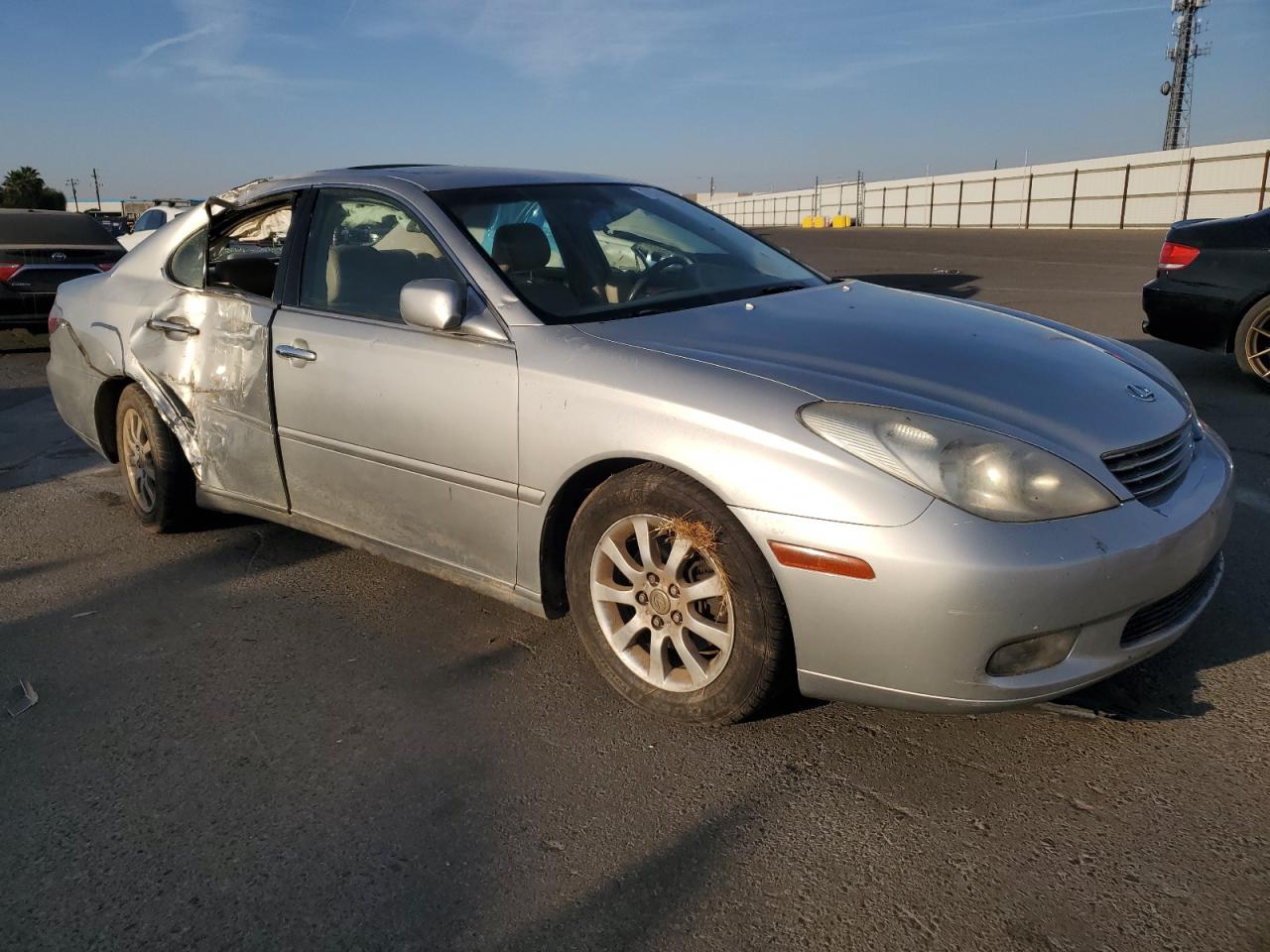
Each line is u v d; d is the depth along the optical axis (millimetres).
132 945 2008
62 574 4023
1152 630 2486
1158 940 1916
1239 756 2502
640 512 2625
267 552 4188
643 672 2768
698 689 2646
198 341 3873
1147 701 2770
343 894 2131
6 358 10438
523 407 2812
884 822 2303
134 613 3621
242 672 3141
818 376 2520
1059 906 2016
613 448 2607
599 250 3393
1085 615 2270
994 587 2188
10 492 5277
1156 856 2150
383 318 3277
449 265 3145
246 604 3670
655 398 2559
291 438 3553
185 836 2344
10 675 3168
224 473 3896
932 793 2404
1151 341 8742
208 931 2037
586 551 2789
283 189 3783
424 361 3068
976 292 13359
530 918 2041
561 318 2955
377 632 3408
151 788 2533
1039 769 2488
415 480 3162
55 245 10578
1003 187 52156
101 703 2975
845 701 2441
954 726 2697
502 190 3486
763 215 95688
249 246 3895
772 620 2439
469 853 2250
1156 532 2357
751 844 2242
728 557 2453
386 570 3953
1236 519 4164
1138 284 13969
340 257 3480
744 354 2668
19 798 2512
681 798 2422
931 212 59688
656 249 3553
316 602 3672
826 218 73562
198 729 2812
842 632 2320
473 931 2012
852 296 3451
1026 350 2879
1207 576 2740
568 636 3328
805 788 2439
